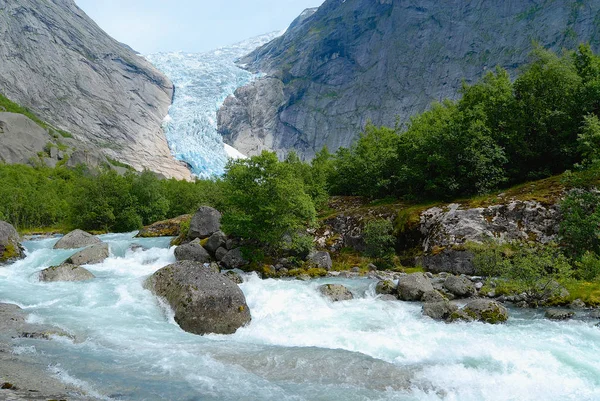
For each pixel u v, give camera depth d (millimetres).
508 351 12852
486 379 11000
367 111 191500
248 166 28609
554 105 31719
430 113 44062
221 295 15953
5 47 172750
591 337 14000
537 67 34375
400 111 179125
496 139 31953
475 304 16875
